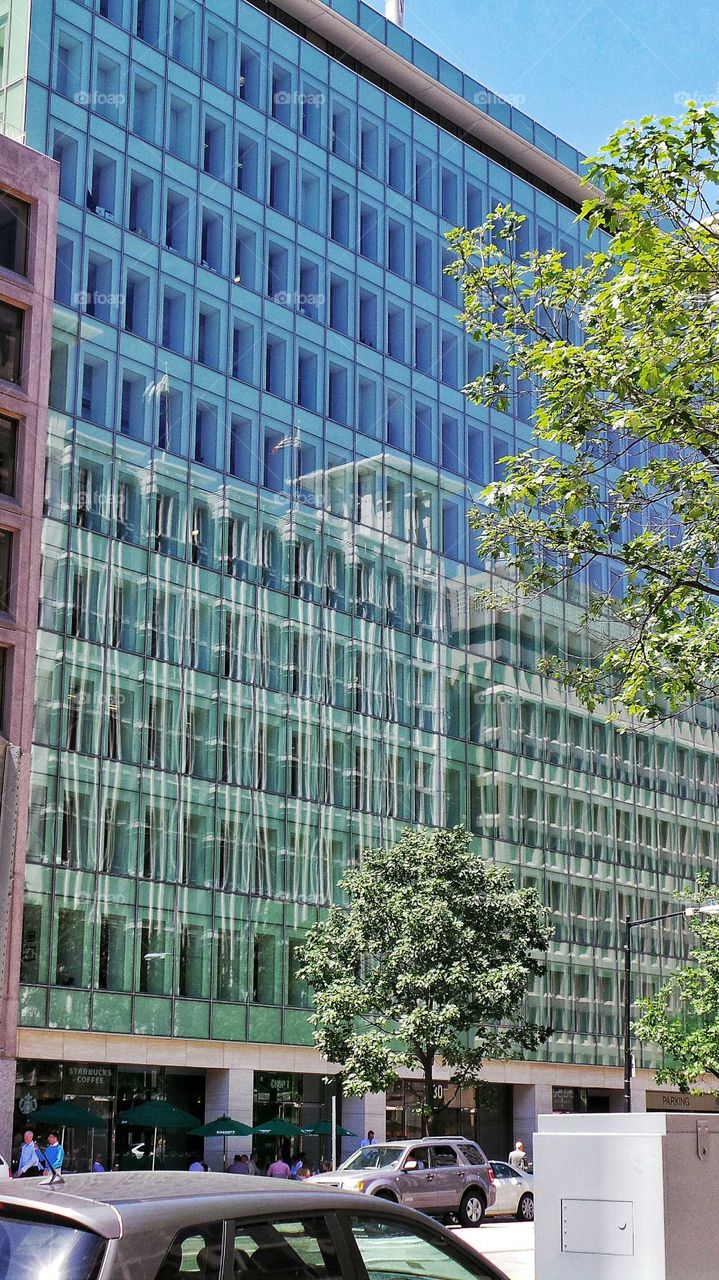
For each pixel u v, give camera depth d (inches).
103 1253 177.3
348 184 2192.4
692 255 572.1
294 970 1860.2
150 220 1886.1
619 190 575.8
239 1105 1755.7
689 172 565.9
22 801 1542.8
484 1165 1254.3
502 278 682.2
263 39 2094.0
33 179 1653.5
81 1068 1617.9
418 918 1507.1
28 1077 1558.8
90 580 1715.1
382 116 2266.2
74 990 1603.1
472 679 2242.9
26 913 1571.1
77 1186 197.6
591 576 2493.8
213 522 1882.4
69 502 1708.9
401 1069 1956.2
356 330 2153.1
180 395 1875.0
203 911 1765.5
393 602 2124.8
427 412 2241.6
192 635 1825.8
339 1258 205.5
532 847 2303.2
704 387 608.1
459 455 2277.3
